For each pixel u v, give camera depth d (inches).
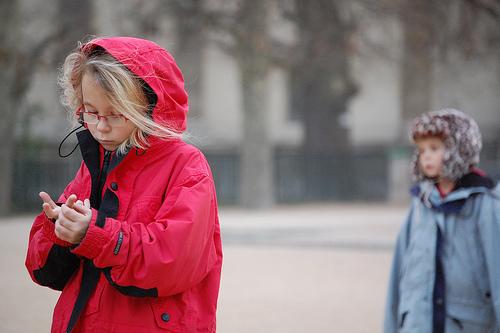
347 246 712.4
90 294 149.3
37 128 1624.0
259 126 1237.1
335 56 1418.6
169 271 140.4
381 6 1293.1
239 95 1964.8
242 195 1258.0
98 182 156.3
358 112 2062.0
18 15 1167.0
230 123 1955.0
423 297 218.1
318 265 589.3
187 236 142.6
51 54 1253.7
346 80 1553.9
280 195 1520.7
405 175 1504.7
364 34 1380.4
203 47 1416.1
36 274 156.5
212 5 1267.2
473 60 1382.9
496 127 2046.0
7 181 1151.0
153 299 147.2
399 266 236.5
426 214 227.1
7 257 618.5
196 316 151.4
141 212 149.0
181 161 153.2
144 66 148.0
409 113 1957.4
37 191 1328.7
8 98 1151.0
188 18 1247.5
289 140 2005.4
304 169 1550.2
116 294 148.3
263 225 920.3
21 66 1168.2
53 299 441.1
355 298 452.1
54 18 1306.6
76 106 156.1
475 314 214.8
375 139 2041.1
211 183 153.6
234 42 1343.5
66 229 137.9
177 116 154.3
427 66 1454.2
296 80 1598.2
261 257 638.5
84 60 149.7
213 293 157.0
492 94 2014.0
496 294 211.0
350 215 1119.0
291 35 1755.7
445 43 1305.4
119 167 152.6
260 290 477.4
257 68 1232.8
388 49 1417.3
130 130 149.9
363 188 1593.3
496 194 221.0
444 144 225.3
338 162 1576.0
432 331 215.9
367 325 380.5
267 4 1234.6
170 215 145.3
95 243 136.9
